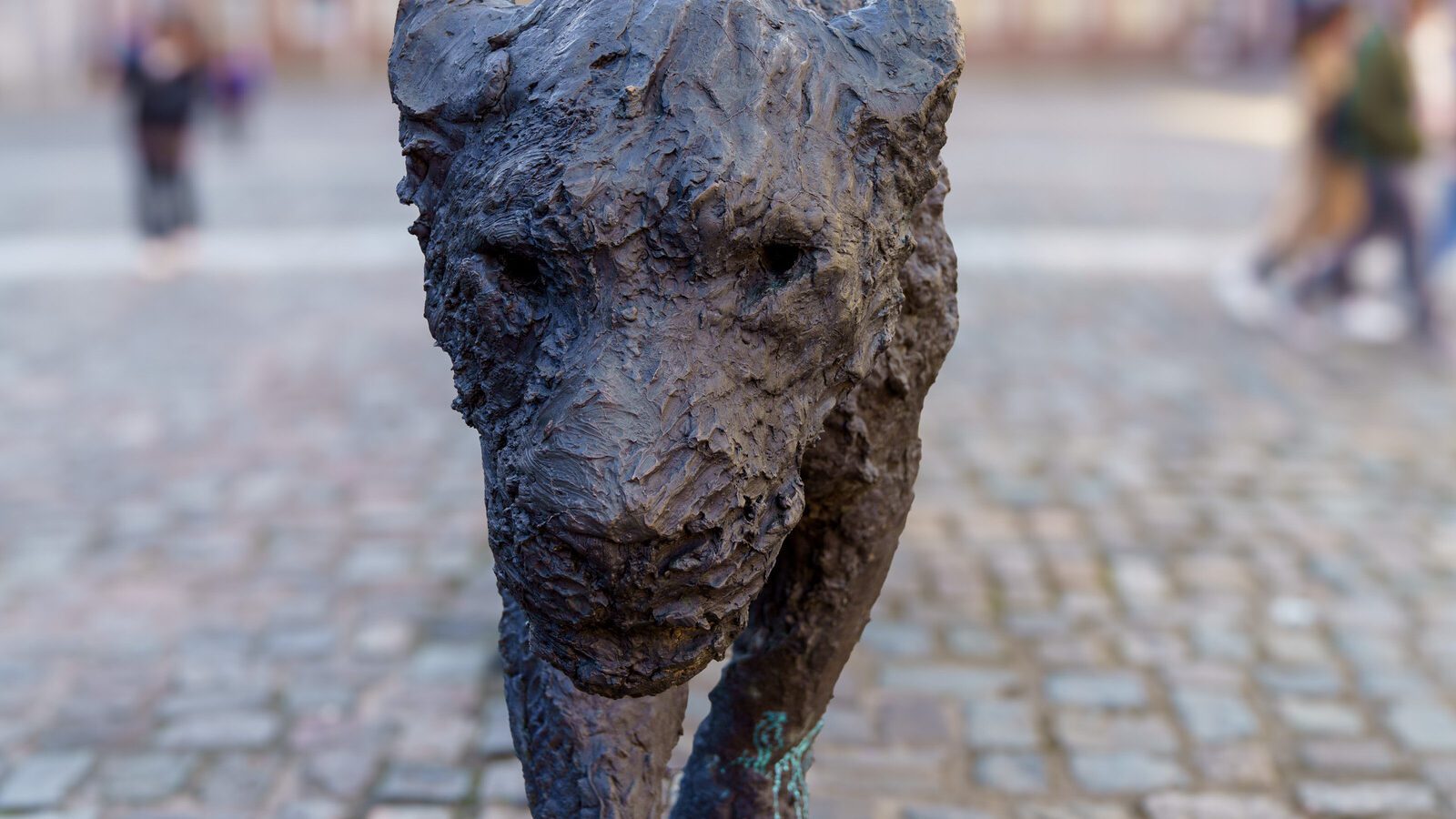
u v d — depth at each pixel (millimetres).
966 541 4738
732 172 1273
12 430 6102
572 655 1382
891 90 1400
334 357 7281
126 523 4969
